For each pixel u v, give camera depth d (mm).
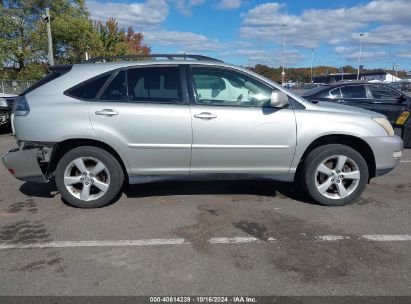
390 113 9242
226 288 3062
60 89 4652
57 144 4590
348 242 3861
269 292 3006
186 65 4707
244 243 3857
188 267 3391
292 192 5492
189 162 4715
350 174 4863
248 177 4855
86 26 30641
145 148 4617
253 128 4633
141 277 3230
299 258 3537
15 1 28766
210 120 4582
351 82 9938
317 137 4711
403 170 6891
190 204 4996
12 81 26719
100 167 4719
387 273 3262
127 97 4625
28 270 3352
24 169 4707
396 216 4570
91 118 4531
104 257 3582
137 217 4555
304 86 38469
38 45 28844
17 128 4668
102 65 4730
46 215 4637
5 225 4344
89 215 4625
